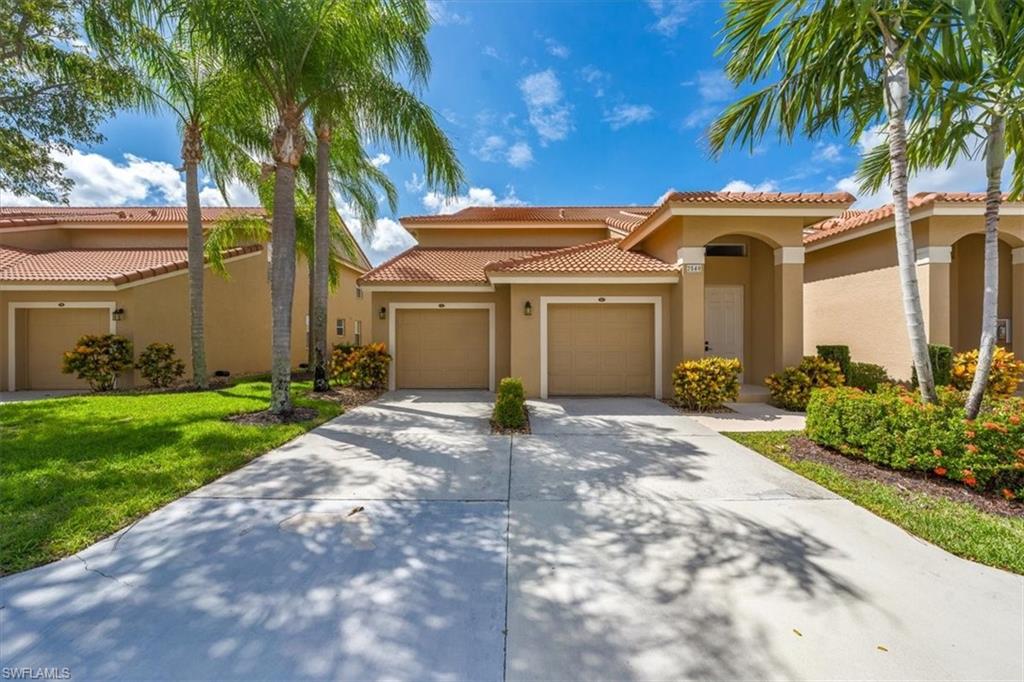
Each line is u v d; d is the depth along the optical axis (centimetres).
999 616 308
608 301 1245
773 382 1117
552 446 743
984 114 624
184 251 1844
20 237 1820
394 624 302
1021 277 1184
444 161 1018
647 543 411
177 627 297
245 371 1920
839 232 1356
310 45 859
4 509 460
